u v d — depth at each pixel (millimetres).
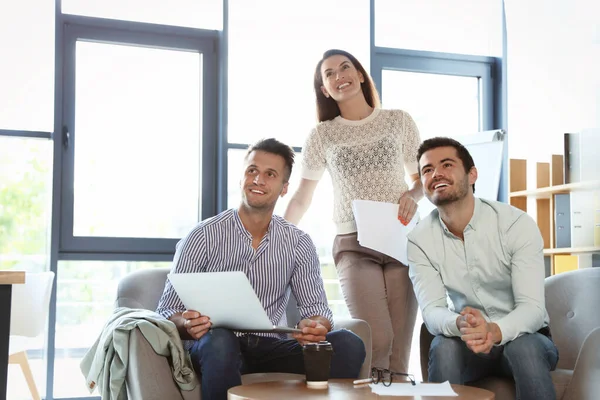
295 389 1775
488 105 4355
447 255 2430
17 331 3289
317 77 3012
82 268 3654
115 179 3738
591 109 3576
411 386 1811
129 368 2074
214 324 2168
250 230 2457
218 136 3865
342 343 2207
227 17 3900
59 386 3609
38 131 3646
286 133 3992
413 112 4242
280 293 2504
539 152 3938
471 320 2072
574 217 3451
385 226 2807
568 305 2598
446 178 2369
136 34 3773
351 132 2941
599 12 3545
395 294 2848
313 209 4008
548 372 2082
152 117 3820
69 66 3670
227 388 2016
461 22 4355
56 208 3590
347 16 4148
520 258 2330
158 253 3773
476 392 1734
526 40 4094
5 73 3627
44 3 3670
